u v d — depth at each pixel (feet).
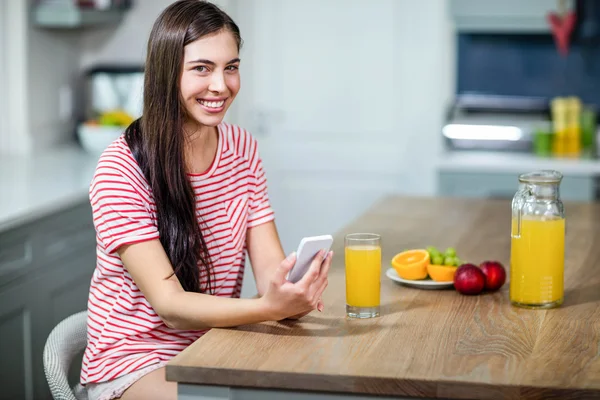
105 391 6.14
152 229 6.01
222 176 6.57
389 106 14.98
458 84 15.38
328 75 15.07
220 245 6.59
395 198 10.38
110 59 14.53
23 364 9.35
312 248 5.40
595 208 9.84
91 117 13.76
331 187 15.34
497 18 13.85
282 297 5.45
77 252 10.48
